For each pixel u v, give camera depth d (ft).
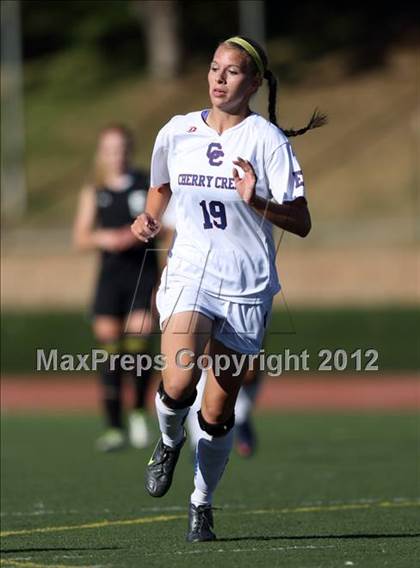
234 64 69.82
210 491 75.56
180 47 544.62
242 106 70.74
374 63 513.86
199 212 70.79
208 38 570.05
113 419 137.59
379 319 237.86
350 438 149.79
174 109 506.48
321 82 499.92
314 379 235.61
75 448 140.77
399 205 394.32
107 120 504.02
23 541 77.41
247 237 70.85
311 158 436.76
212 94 70.33
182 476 115.34
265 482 109.09
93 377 246.27
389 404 199.00
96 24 587.68
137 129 489.67
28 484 108.78
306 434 155.63
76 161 471.62
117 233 132.87
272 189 70.44
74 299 330.34
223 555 70.59
